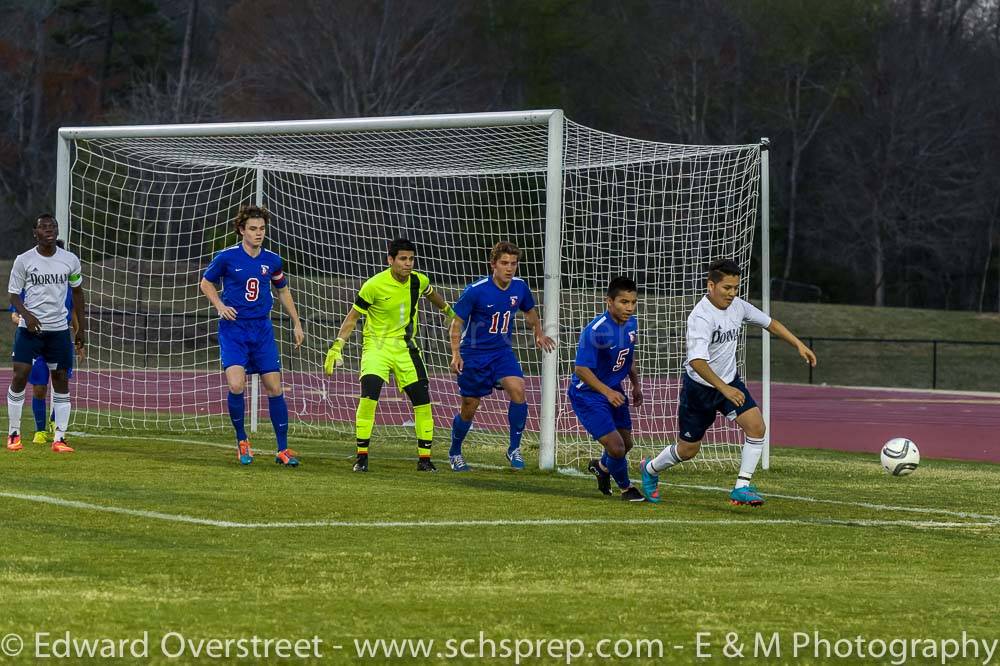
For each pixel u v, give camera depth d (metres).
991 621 19.00
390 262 39.22
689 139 190.12
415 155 49.88
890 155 192.75
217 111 171.12
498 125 41.69
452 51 181.25
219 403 72.38
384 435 53.66
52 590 19.47
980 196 193.50
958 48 198.50
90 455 40.50
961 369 135.12
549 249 40.97
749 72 196.25
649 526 28.34
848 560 24.31
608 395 33.03
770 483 39.56
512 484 36.62
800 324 145.88
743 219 46.22
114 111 184.50
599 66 192.75
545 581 21.28
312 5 170.88
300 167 53.44
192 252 119.12
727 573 22.50
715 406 32.56
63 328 41.56
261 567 21.80
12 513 27.11
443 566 22.41
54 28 194.50
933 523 30.36
